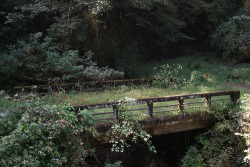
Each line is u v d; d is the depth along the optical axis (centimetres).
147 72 1406
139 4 1155
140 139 634
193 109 616
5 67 868
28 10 1030
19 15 989
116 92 827
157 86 945
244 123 580
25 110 406
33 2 1075
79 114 455
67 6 1060
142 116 549
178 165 634
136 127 507
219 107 630
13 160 329
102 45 1275
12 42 1099
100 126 491
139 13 1498
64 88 798
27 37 1082
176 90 892
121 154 637
